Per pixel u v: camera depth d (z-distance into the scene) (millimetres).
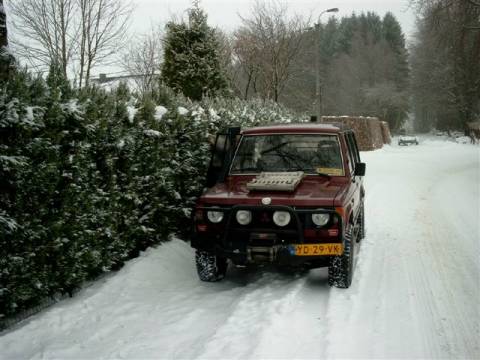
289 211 5234
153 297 5586
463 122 63812
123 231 6129
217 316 5020
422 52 71500
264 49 28297
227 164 6586
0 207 4371
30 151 4469
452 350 4312
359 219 7746
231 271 6637
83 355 4191
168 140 7023
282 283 5969
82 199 5188
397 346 4348
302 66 33062
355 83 82438
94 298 5379
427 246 7883
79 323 4840
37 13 13859
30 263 4609
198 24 17906
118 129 5727
